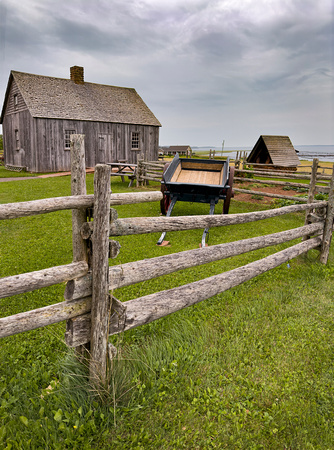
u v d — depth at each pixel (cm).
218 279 358
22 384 248
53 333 325
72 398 231
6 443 194
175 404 246
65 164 2094
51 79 2244
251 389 267
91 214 220
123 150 2361
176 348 305
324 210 571
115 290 423
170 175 859
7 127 2378
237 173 1764
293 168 2611
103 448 205
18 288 188
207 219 322
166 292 308
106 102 2378
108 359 245
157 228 263
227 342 328
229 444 218
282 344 329
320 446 219
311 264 566
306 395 265
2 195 1079
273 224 884
